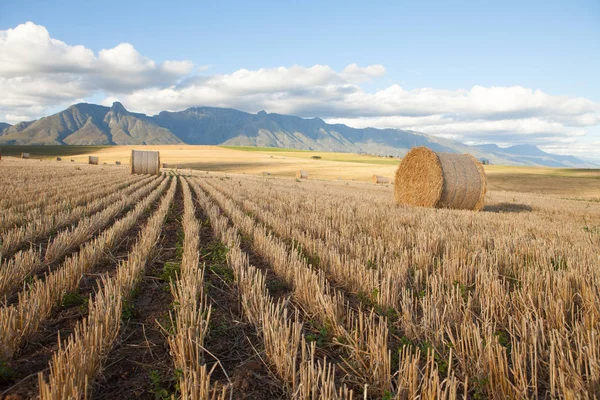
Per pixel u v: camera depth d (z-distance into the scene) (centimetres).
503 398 298
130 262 598
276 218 1074
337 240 803
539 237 878
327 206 1402
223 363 368
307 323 444
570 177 5553
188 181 2925
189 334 359
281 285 571
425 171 1606
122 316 448
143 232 891
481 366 325
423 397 288
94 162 6000
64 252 716
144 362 366
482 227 1033
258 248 779
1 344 349
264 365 364
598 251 711
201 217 1234
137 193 1683
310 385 297
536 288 483
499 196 2748
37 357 369
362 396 315
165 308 488
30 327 397
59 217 995
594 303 428
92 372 329
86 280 580
